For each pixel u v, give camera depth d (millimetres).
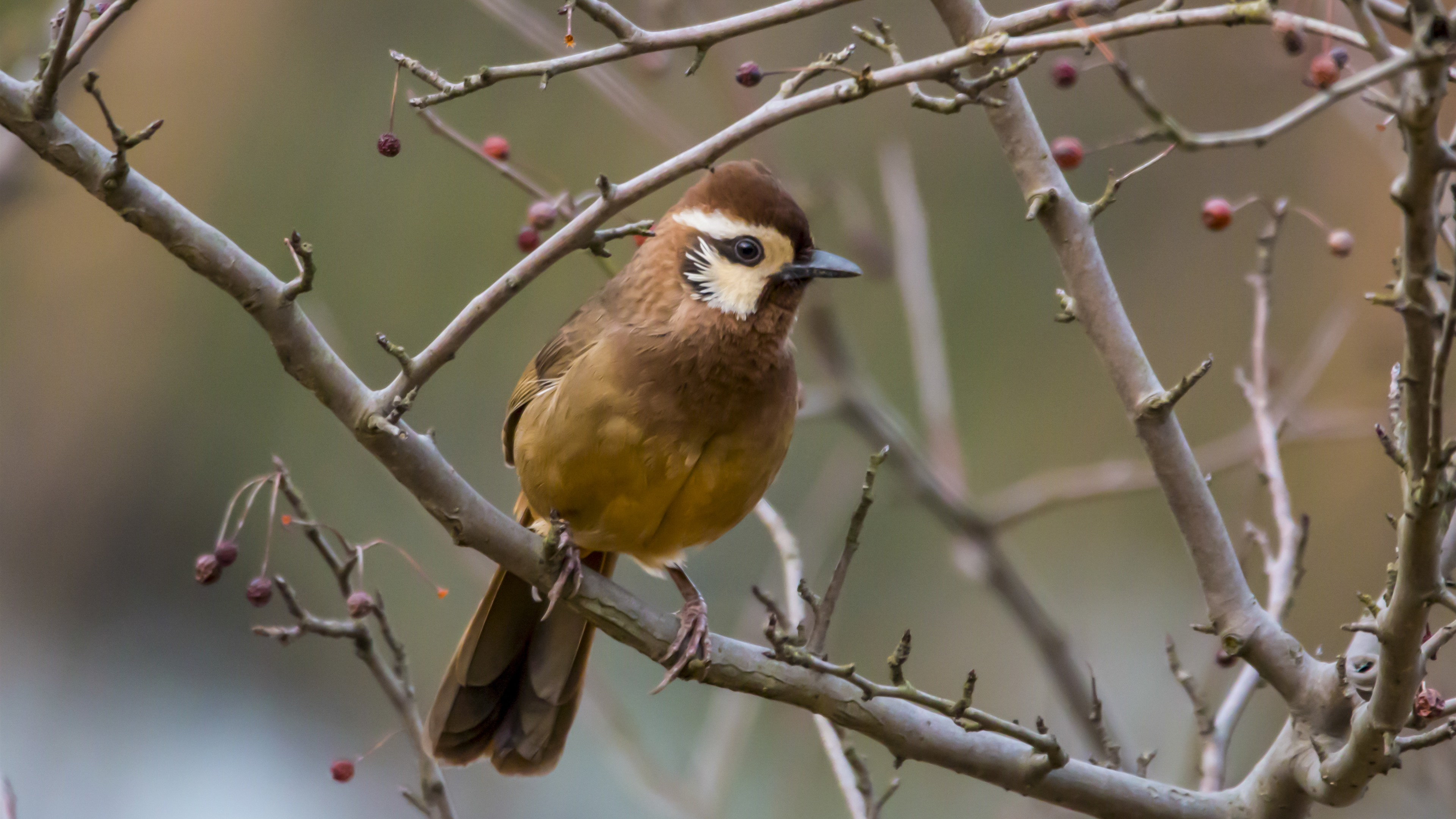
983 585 10688
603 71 10023
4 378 15258
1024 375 14008
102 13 5703
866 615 13781
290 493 6625
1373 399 12695
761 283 7504
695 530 7773
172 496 15234
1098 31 5109
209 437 15102
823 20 13938
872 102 14211
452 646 14023
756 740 12938
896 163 11750
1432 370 4867
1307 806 6301
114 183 5496
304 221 13891
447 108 13844
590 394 7344
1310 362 11250
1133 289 14297
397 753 15367
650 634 6871
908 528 14000
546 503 7727
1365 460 13008
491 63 13984
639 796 11758
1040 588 12719
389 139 5719
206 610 15609
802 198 11320
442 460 6293
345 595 6715
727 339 7402
